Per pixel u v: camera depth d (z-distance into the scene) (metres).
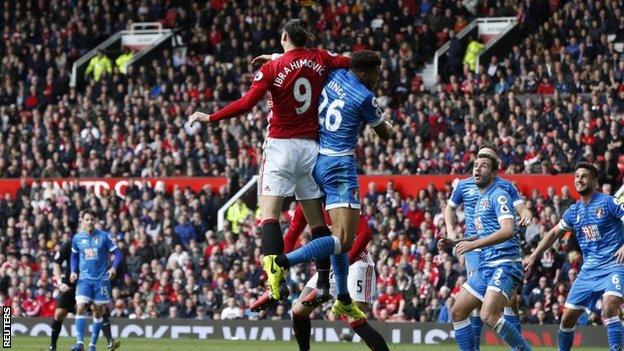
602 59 42.75
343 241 14.35
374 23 50.53
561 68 43.28
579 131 38.47
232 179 41.56
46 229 41.03
